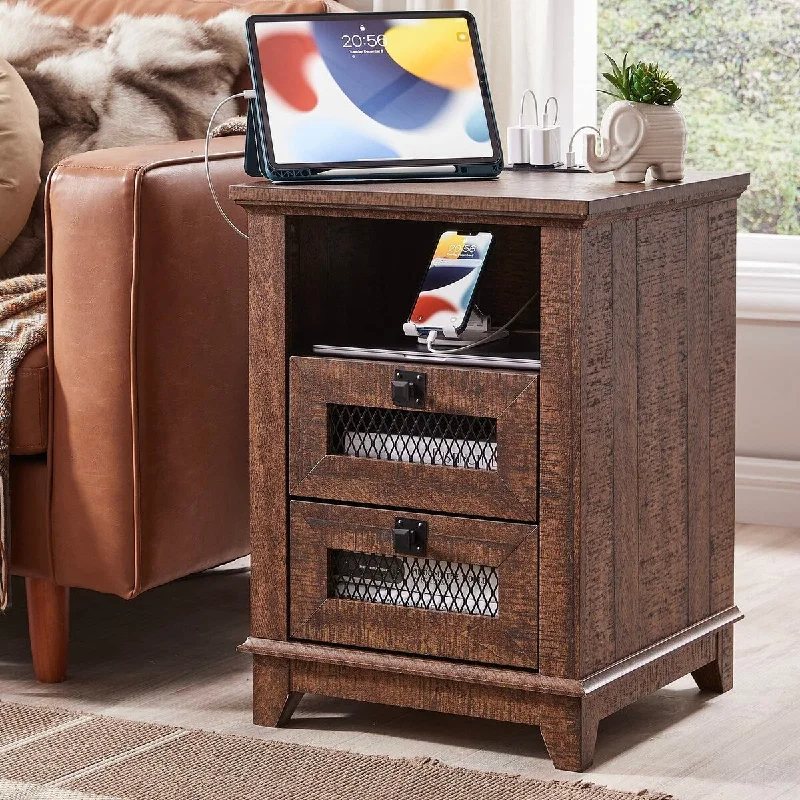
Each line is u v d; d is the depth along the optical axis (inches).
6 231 103.3
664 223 82.1
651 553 83.7
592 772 78.6
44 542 90.5
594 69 133.6
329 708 88.6
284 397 83.4
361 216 80.3
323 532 83.4
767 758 80.4
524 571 78.6
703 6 131.2
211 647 99.0
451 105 86.0
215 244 91.7
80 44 111.8
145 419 88.2
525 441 77.6
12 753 80.1
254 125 84.3
